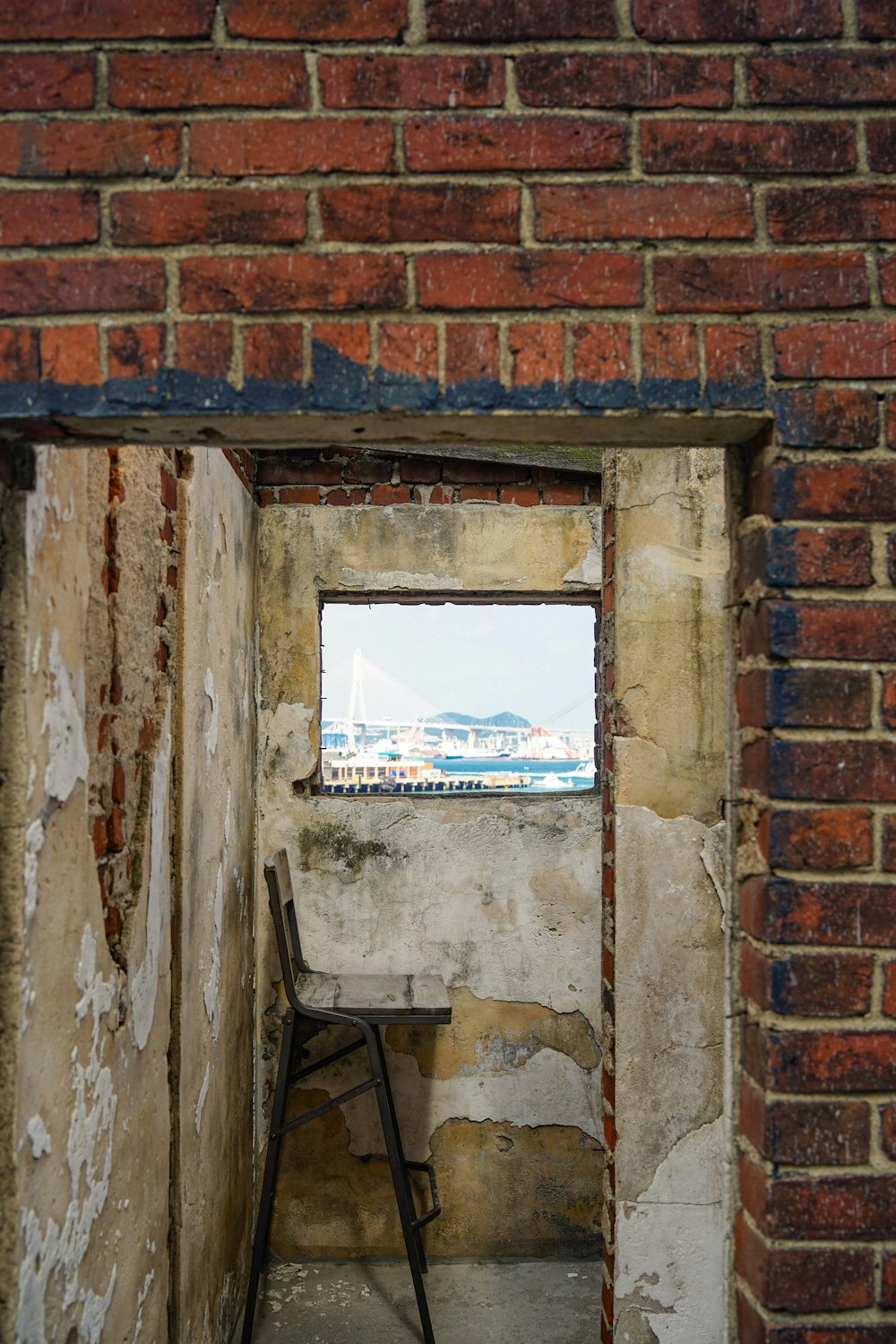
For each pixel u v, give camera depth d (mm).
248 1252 3000
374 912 3234
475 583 3289
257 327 1108
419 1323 2799
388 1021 2742
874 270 1139
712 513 2162
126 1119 1650
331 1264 3125
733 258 1135
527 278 1124
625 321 1127
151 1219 1810
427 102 1134
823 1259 1109
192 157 1117
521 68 1142
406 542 3283
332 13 1132
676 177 1142
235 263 1110
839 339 1133
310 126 1126
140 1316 1728
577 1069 3221
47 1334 1267
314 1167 3168
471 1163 3188
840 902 1123
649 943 2119
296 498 3277
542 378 1118
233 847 2775
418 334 1116
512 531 3301
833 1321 1107
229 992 2697
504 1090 3209
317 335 1109
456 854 3246
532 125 1137
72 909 1377
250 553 3125
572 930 3248
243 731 2965
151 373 1098
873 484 1132
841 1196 1113
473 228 1127
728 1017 1254
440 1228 3172
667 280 1131
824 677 1130
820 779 1128
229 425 1143
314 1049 3186
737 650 1253
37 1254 1229
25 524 1193
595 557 3295
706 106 1146
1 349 1093
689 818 2129
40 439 1178
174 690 2078
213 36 1125
